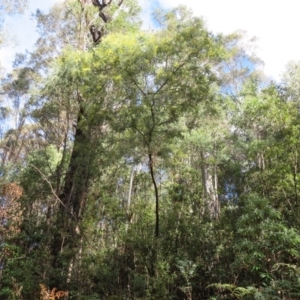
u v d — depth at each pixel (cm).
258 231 872
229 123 1449
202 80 1054
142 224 1225
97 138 1228
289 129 1091
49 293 884
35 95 1330
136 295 982
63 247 1145
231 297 915
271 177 1180
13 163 1784
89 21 1529
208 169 1608
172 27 1097
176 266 1029
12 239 1166
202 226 1221
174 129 1105
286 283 719
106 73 1106
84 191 1250
